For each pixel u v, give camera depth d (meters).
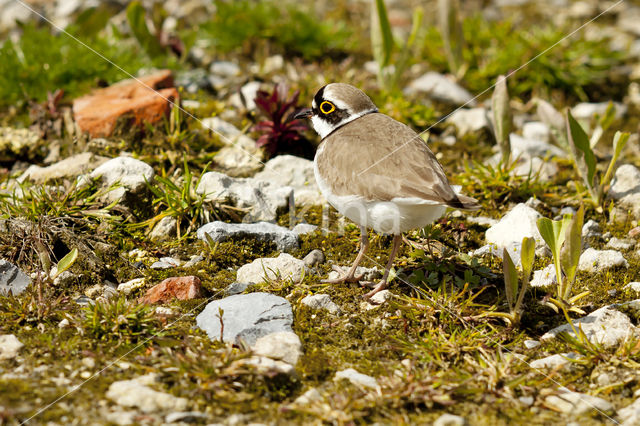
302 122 13.70
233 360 7.43
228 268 9.94
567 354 8.07
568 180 12.80
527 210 10.70
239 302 8.66
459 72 16.97
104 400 7.00
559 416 7.13
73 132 13.06
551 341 8.36
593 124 15.60
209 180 11.33
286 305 8.68
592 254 10.02
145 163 11.27
